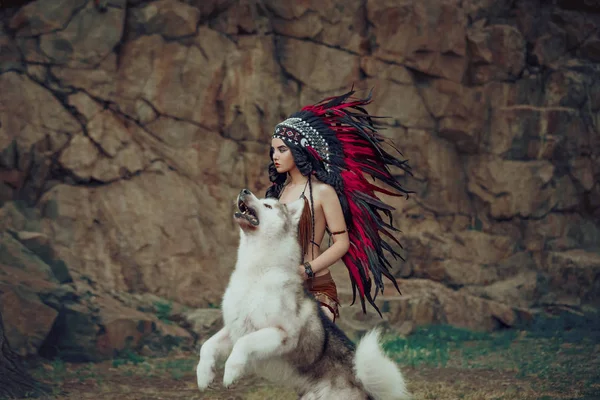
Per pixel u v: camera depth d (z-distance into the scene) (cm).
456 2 1636
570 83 1681
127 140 1359
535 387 810
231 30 1511
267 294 394
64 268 1133
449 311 1362
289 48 1562
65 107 1323
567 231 1667
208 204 1412
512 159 1653
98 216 1279
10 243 1091
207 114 1459
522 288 1480
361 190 467
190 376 904
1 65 1284
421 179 1628
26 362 896
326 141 459
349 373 409
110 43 1366
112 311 1065
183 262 1304
